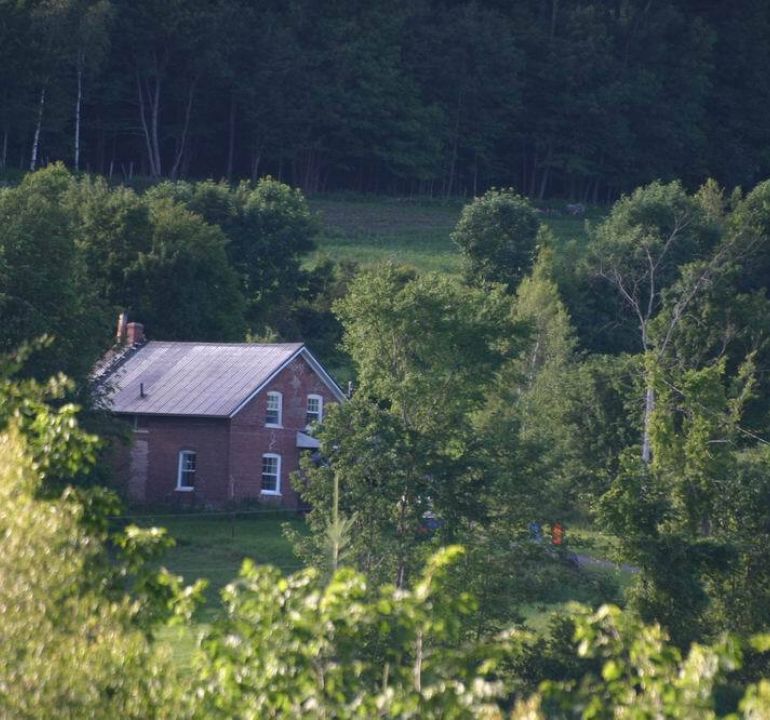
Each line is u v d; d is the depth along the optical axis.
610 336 122.12
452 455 51.88
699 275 96.12
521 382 74.62
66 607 15.13
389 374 54.97
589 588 48.00
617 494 47.59
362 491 50.19
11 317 63.72
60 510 15.68
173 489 82.38
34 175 116.56
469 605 15.61
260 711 14.71
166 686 14.96
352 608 15.05
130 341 89.62
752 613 46.84
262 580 15.48
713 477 49.75
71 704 14.32
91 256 108.00
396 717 14.67
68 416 17.05
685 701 13.71
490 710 14.41
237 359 85.69
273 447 83.56
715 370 53.53
